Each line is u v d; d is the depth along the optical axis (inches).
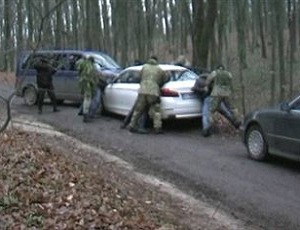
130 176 392.8
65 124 602.9
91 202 286.0
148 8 1251.8
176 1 1721.2
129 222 266.2
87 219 259.8
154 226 272.2
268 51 1592.0
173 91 554.3
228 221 300.2
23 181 302.2
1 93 793.6
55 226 245.6
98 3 1174.3
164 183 377.7
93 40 1180.5
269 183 371.6
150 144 506.0
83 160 421.7
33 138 478.6
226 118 560.7
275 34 1149.1
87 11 1173.1
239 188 360.8
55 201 278.5
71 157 418.6
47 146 433.7
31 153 380.2
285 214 309.4
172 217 300.0
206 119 545.6
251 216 307.9
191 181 379.6
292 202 330.6
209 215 310.3
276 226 291.7
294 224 293.9
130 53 1588.3
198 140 527.2
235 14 1480.1
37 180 310.0
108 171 397.7
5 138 430.3
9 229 234.8
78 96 700.0
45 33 293.7
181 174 398.9
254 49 1680.6
